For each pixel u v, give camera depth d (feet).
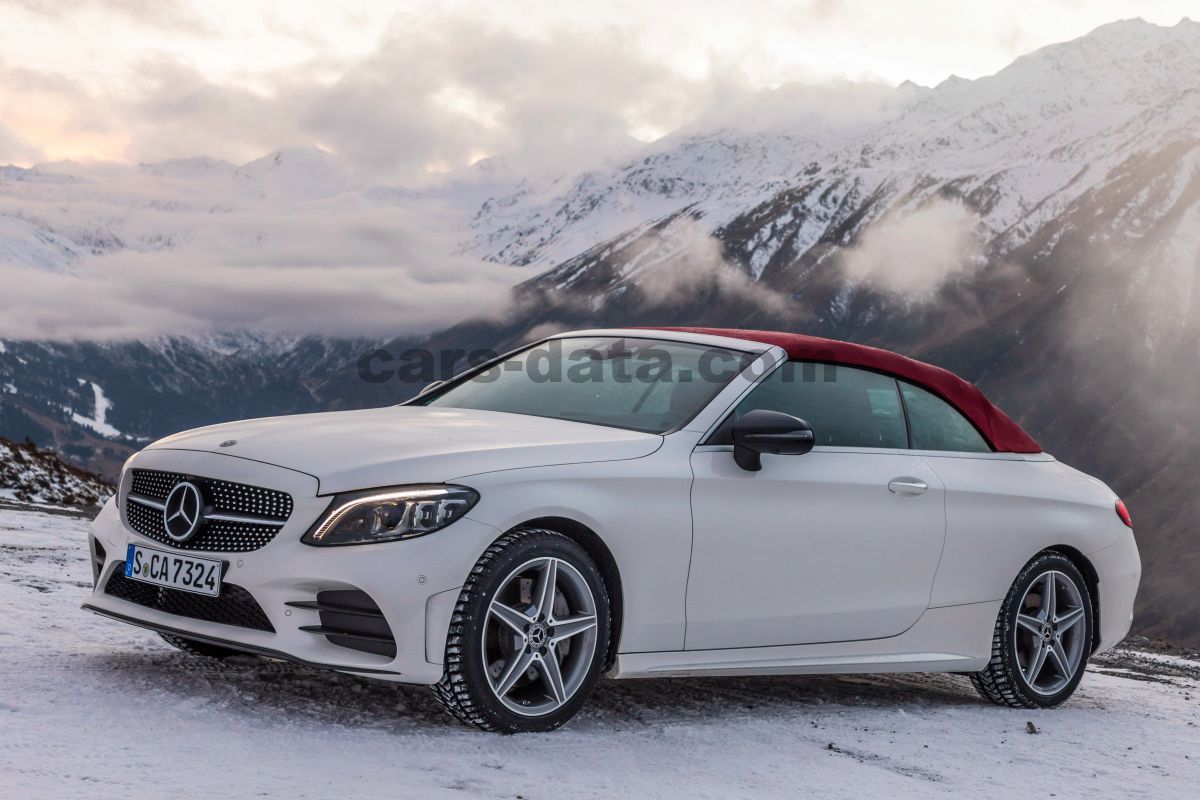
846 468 16.02
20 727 11.10
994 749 14.76
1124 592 19.67
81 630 17.03
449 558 12.44
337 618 12.46
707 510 14.48
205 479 13.28
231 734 11.64
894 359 17.70
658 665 14.28
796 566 15.33
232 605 12.87
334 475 12.69
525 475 13.17
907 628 16.69
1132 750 15.57
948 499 17.11
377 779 10.60
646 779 11.64
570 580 13.33
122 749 10.69
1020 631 18.31
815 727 14.97
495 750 12.14
